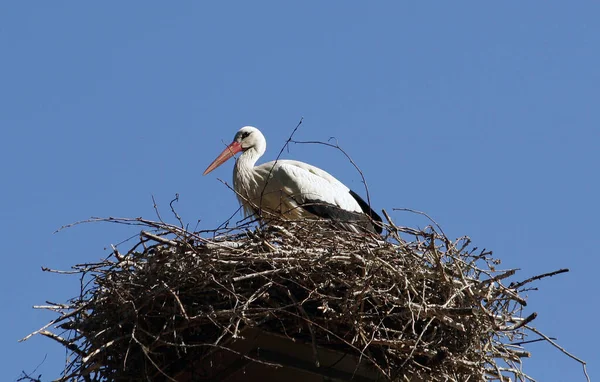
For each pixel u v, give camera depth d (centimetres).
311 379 1270
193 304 1260
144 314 1271
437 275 1284
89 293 1327
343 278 1260
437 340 1266
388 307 1262
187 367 1291
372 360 1210
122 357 1290
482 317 1267
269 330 1258
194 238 1303
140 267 1318
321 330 1251
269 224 1384
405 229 1350
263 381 1273
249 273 1266
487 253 1361
